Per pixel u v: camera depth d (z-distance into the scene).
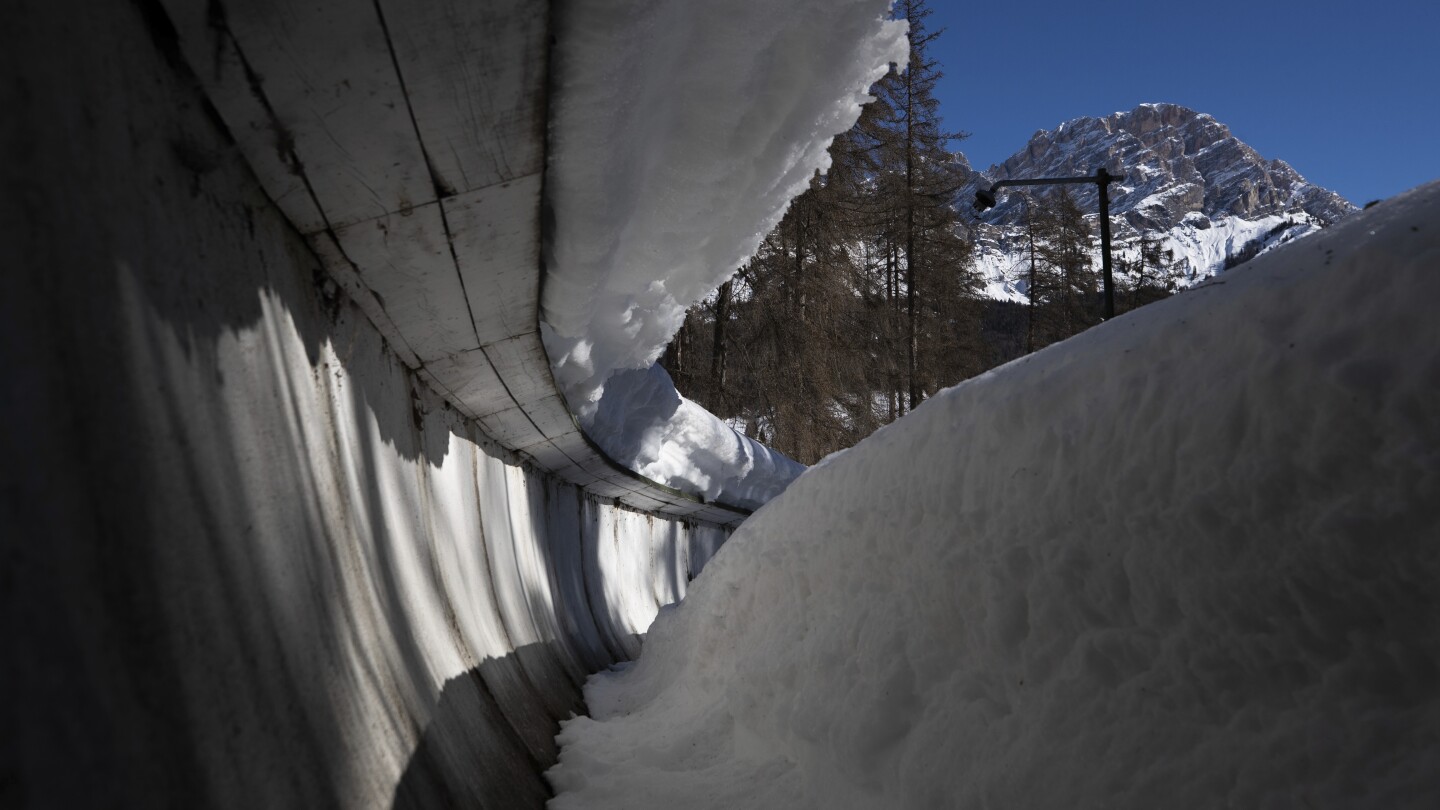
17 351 0.93
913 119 28.70
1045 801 1.83
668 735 3.71
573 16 1.97
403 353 3.60
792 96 2.81
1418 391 1.36
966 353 35.12
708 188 3.23
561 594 7.09
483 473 5.25
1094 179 11.76
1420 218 1.50
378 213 2.40
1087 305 46.59
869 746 2.44
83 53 1.22
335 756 1.67
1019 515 2.14
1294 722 1.47
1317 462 1.47
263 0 1.54
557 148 2.48
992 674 2.17
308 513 1.96
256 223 2.02
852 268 22.16
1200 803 1.54
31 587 0.89
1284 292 1.64
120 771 0.97
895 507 2.75
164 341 1.37
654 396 7.64
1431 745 1.29
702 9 2.33
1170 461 1.74
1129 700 1.77
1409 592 1.35
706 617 4.25
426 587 3.22
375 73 1.82
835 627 2.92
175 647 1.18
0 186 0.95
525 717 3.78
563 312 3.69
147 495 1.20
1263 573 1.54
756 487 12.30
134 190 1.35
